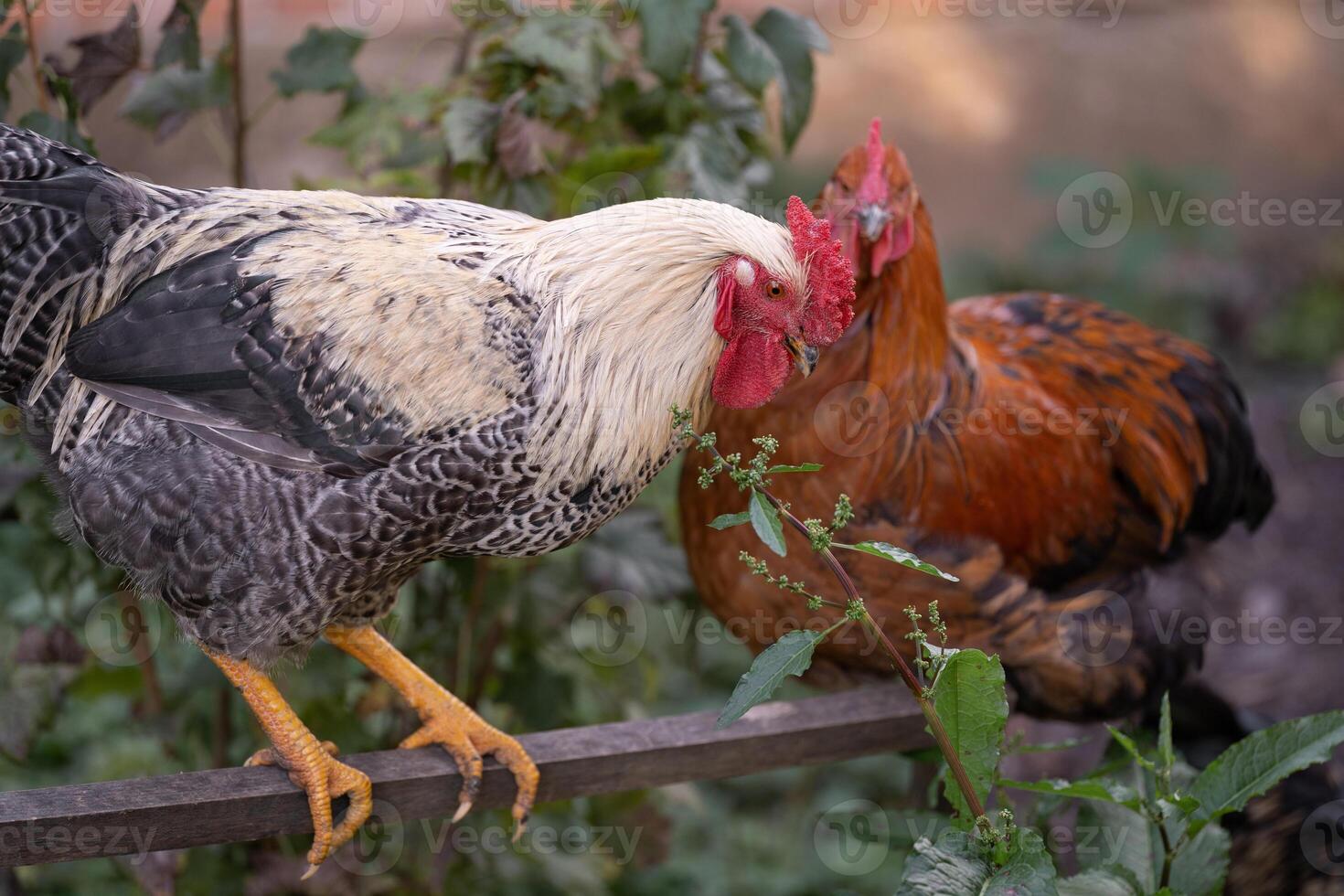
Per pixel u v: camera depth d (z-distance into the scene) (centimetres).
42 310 240
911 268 299
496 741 265
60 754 369
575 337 235
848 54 872
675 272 239
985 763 217
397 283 229
